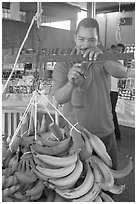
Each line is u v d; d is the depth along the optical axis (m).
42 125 1.08
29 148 0.94
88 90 1.33
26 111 0.98
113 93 4.31
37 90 0.97
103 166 0.90
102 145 0.94
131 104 5.22
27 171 0.86
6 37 5.38
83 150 0.91
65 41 7.80
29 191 0.82
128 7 7.29
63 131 1.04
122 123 5.41
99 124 1.38
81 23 1.24
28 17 6.68
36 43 0.94
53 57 0.85
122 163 3.14
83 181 0.88
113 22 8.29
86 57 0.83
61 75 1.30
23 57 0.87
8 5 6.39
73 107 1.35
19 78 3.69
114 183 0.93
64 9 8.52
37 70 0.96
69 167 0.84
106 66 1.26
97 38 1.24
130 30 7.34
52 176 0.82
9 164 0.90
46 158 0.85
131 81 5.09
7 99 3.28
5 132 3.07
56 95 1.25
